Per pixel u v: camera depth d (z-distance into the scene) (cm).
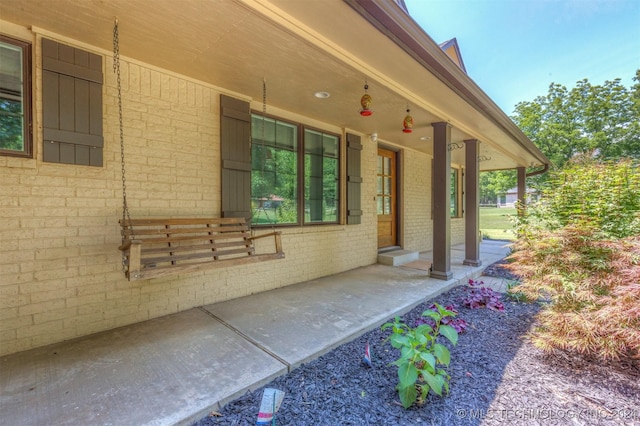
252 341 246
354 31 244
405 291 389
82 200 258
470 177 542
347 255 516
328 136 490
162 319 295
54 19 223
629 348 223
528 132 1725
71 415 159
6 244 226
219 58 278
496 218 1788
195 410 164
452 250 750
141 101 290
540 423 161
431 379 165
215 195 347
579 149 1514
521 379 202
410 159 701
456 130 486
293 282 429
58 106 243
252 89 348
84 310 259
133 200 287
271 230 404
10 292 227
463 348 247
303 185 448
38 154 237
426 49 276
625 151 1477
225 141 348
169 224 292
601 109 1552
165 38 246
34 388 183
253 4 205
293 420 161
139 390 181
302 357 221
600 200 312
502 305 340
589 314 228
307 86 337
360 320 291
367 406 174
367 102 320
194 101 327
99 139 262
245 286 372
